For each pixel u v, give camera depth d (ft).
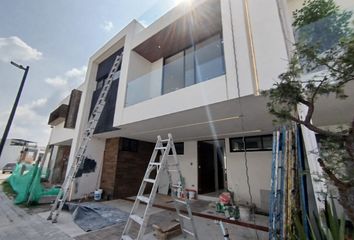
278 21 9.39
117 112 18.16
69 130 30.91
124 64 19.88
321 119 13.58
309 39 7.98
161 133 20.83
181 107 12.53
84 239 10.71
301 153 8.06
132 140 25.44
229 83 10.39
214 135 21.03
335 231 6.25
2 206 17.65
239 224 13.50
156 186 9.08
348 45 4.29
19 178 24.91
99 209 16.10
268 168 18.45
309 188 7.68
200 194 22.70
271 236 8.07
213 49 12.33
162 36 17.72
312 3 9.34
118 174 22.89
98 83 26.81
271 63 9.16
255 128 16.97
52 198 19.39
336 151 4.92
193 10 14.46
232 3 11.39
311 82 5.06
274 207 8.36
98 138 24.95
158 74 15.80
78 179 21.99
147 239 10.77
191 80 13.05
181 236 11.09
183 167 25.05
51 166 42.22
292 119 5.40
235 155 21.09
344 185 4.56
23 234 11.30
